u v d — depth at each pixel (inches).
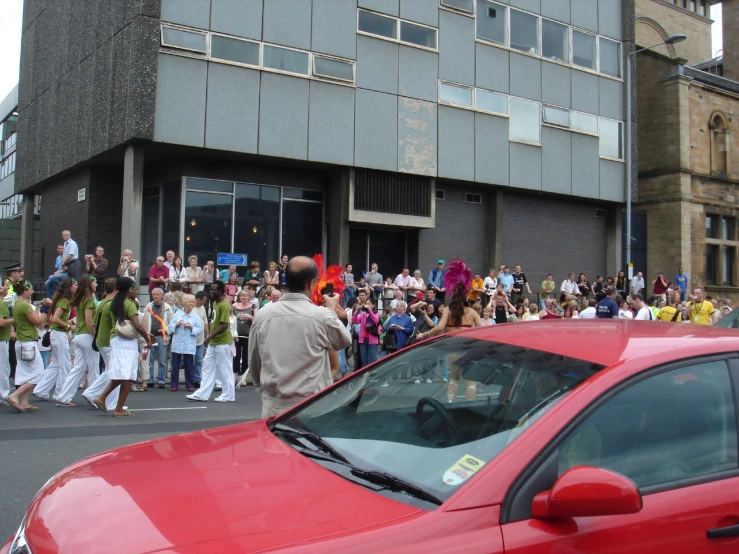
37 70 930.7
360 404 135.3
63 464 262.4
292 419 139.4
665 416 113.7
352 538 87.0
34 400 426.0
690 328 141.6
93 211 794.2
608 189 1024.9
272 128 730.8
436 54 851.4
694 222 1164.5
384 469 108.8
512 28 934.4
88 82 764.0
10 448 285.9
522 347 129.6
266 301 600.1
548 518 94.5
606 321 152.8
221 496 101.0
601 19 1035.9
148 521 93.3
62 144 830.5
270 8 732.7
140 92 665.0
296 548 84.7
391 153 808.3
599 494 91.7
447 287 414.9
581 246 1036.5
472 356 132.3
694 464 112.5
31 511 108.7
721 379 122.5
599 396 109.0
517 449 100.7
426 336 406.9
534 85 949.2
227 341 455.2
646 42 1359.5
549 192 959.6
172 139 679.1
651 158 1176.2
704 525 105.7
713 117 1212.5
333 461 114.9
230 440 130.2
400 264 875.4
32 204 1000.9
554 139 966.4
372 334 555.2
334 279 314.5
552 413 105.8
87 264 676.7
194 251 736.3
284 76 738.8
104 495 104.1
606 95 1033.5
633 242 1143.6
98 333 386.6
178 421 362.6
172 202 746.2
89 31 768.3
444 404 123.8
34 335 380.2
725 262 1251.2
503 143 910.4
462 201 906.7
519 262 962.7
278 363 176.2
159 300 528.7
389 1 815.7
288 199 791.1
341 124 774.5
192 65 690.2
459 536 89.9
